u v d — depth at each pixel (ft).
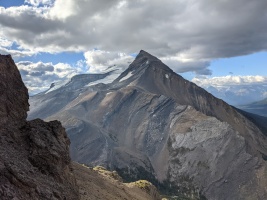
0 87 153.07
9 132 139.74
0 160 115.03
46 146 139.33
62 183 136.36
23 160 127.34
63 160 144.25
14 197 102.27
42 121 157.79
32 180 115.96
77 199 142.92
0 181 105.19
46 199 114.01
